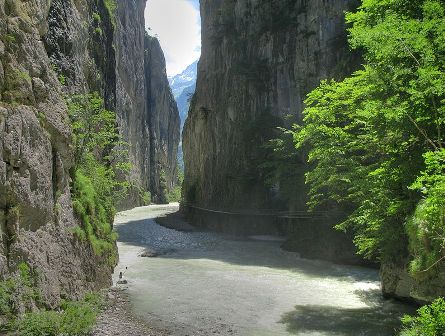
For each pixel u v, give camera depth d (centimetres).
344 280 2358
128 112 8494
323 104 2142
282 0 4878
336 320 1672
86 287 1855
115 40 7625
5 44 1538
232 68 5316
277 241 3916
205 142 5781
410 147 1564
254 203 4456
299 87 4325
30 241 1459
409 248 1558
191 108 6538
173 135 13012
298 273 2547
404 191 1623
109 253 2322
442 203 1042
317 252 3066
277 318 1695
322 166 2086
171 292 2064
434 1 1154
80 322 1431
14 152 1405
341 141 2052
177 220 5769
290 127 4331
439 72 1079
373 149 1939
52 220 1655
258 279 2373
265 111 4734
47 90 1767
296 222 3791
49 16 2722
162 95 12006
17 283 1338
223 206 4888
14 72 1541
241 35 5372
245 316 1716
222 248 3566
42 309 1428
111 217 2645
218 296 2005
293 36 4597
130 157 8356
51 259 1577
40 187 1555
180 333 1508
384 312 1773
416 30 1169
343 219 2973
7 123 1402
